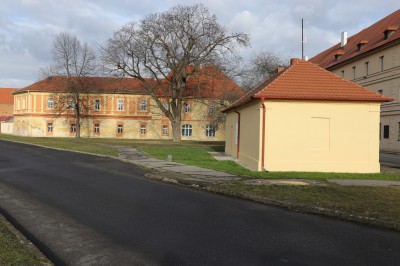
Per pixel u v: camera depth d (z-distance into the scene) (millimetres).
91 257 5770
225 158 24484
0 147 32031
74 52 63875
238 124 23156
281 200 9961
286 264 5551
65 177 14391
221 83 48031
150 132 69750
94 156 24531
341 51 55562
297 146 17250
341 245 6512
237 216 8555
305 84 17734
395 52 40500
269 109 17172
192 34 46156
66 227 7426
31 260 5297
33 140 45344
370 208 9023
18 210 8828
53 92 68688
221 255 5883
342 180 14070
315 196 10531
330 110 17344
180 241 6578
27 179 13750
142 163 19734
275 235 7055
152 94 51344
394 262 5707
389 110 41562
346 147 17359
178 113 51312
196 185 12711
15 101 75062
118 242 6496
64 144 37188
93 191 11430
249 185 12430
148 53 47594
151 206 9406
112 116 69625
